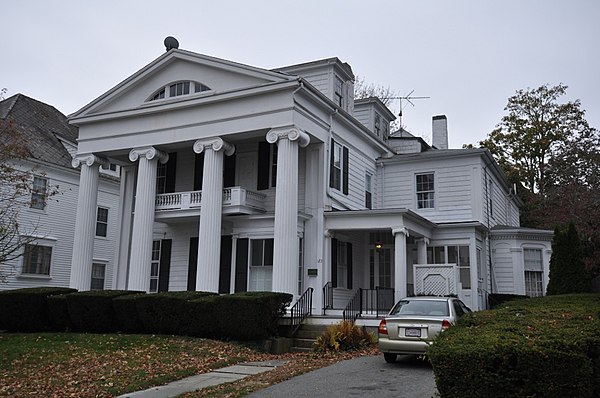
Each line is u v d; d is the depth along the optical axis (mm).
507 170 43125
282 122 19031
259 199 21297
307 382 10094
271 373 11367
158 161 22984
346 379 10281
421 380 10055
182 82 21812
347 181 22875
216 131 20250
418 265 20344
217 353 13766
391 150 27719
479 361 5934
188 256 22906
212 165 20156
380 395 8812
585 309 10062
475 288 23156
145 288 20703
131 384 10500
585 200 25562
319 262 19953
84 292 17969
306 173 20938
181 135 20953
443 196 25484
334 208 21500
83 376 11156
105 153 22969
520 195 41719
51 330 18156
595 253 23188
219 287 20938
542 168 38188
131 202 24562
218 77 20844
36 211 28844
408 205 26016
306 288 19828
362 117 28391
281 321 16484
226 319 15211
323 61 24094
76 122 23188
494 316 8844
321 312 19438
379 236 24047
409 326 11945
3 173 20516
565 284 19094
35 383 10609
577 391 5773
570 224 19781
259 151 22078
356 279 23219
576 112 42844
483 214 24797
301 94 19422
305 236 20359
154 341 14836
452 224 23781
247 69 19953
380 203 26500
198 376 11406
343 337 14867
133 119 22141
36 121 32031
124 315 16766
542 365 5820
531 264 26000
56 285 29766
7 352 13523
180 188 23766
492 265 26156
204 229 19719
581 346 6086
